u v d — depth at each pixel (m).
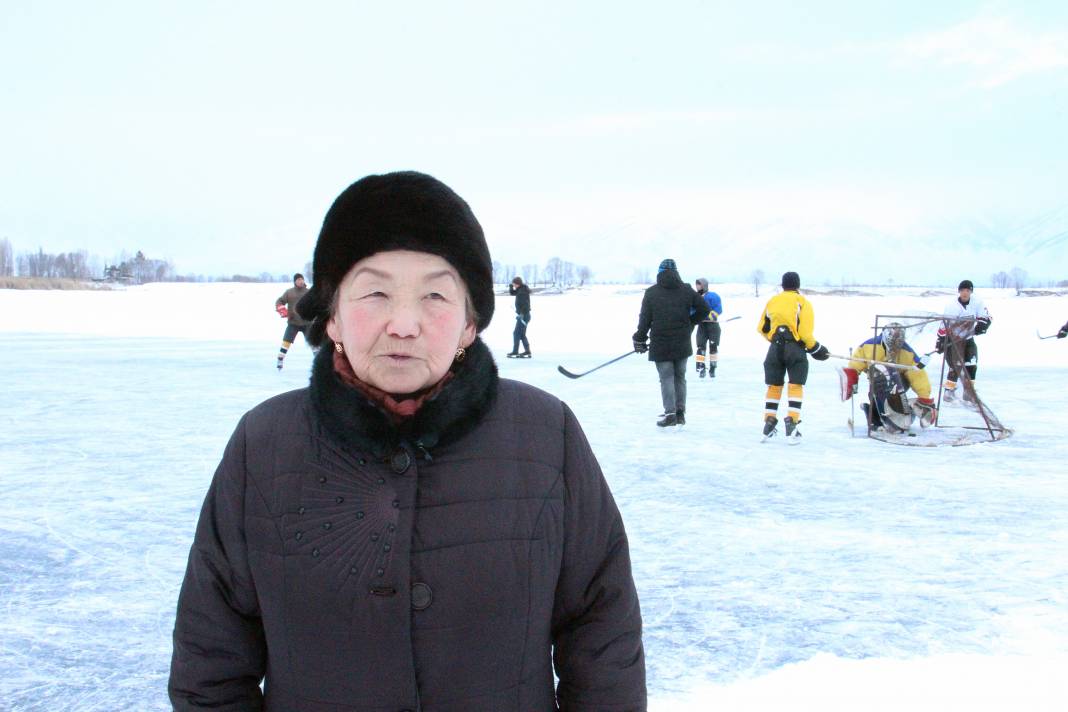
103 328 29.72
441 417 1.35
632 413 10.53
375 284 1.34
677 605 3.94
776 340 8.45
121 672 3.24
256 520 1.38
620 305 48.56
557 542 1.43
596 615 1.50
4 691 3.08
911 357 8.92
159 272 179.62
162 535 5.08
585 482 1.48
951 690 3.03
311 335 1.47
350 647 1.33
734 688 3.07
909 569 4.46
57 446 8.10
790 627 3.65
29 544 4.89
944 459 7.62
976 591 4.10
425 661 1.33
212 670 1.41
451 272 1.37
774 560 4.63
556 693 1.55
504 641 1.36
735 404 11.41
